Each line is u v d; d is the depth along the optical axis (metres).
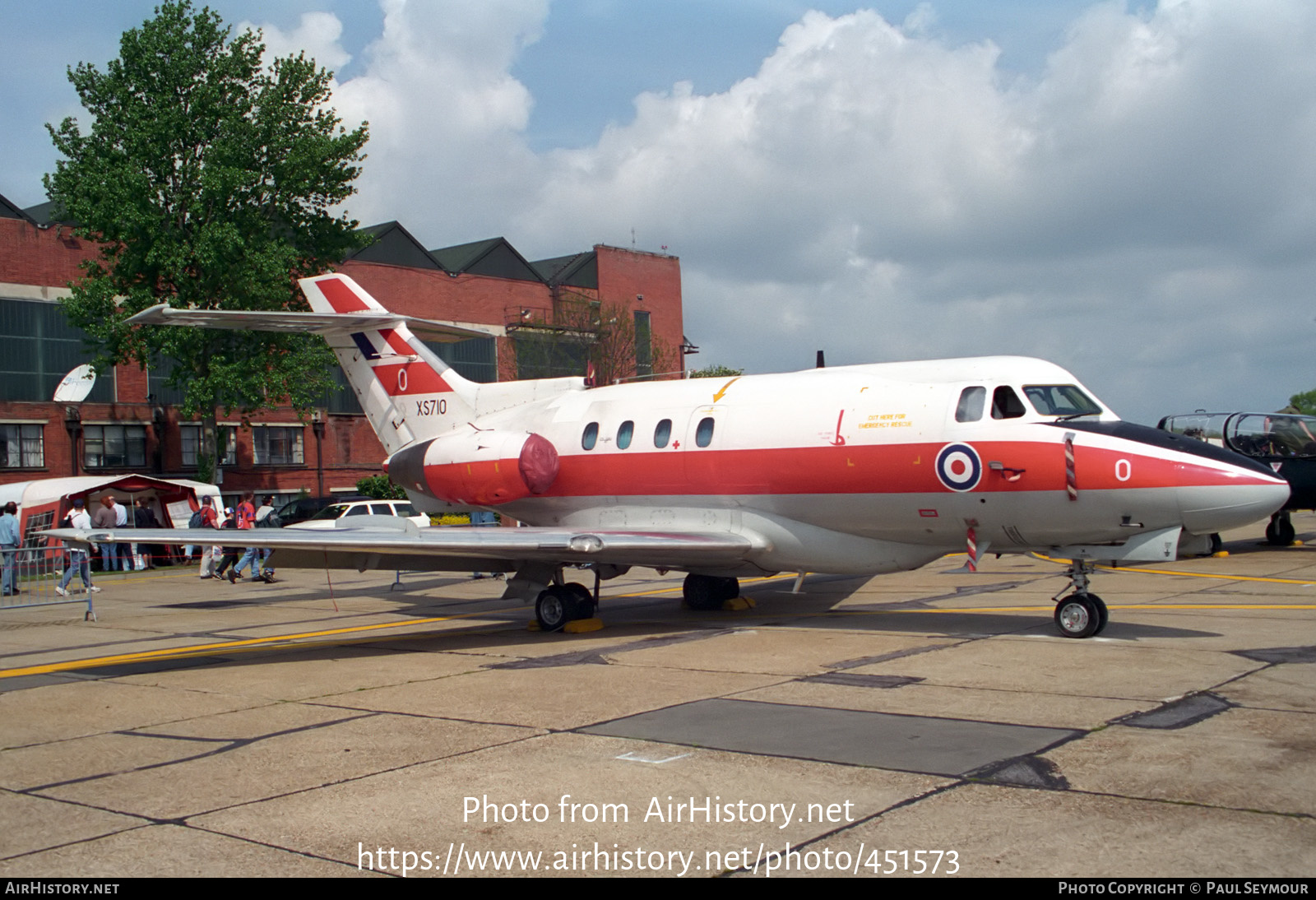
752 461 13.87
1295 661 9.97
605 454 15.56
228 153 36.28
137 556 30.80
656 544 12.92
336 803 6.34
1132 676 9.43
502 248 57.12
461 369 54.00
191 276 37.62
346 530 13.17
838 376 13.84
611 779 6.66
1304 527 31.91
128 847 5.66
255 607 19.25
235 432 46.50
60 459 41.16
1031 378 12.32
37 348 40.94
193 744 8.05
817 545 13.74
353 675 11.01
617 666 10.96
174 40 36.66
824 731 7.74
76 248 41.91
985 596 16.83
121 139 36.97
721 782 6.53
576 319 56.38
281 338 38.84
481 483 16.22
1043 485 11.67
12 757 7.83
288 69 38.53
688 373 16.09
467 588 21.84
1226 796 5.95
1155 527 11.38
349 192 39.91
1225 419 24.39
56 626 17.00
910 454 12.53
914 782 6.39
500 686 9.98
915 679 9.63
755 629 13.53
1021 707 8.30
